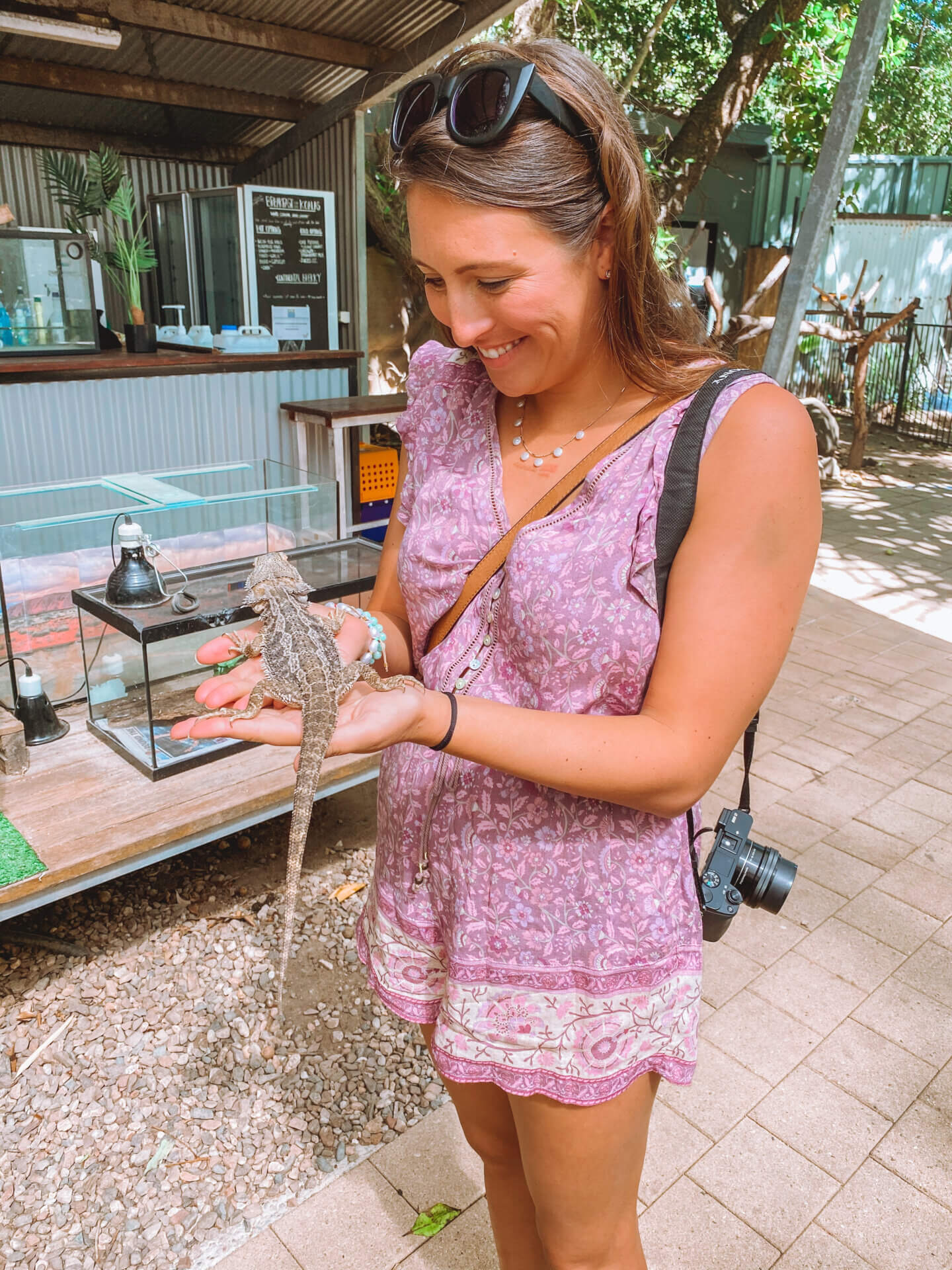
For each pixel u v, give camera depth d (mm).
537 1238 1873
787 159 11852
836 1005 3467
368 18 5719
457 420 1546
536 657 1358
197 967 3592
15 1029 3287
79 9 5082
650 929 1400
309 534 4555
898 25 12875
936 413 15703
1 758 3414
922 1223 2666
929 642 6965
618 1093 1434
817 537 1271
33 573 3840
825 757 5219
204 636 3553
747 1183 2766
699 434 1253
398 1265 2525
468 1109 1726
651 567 1268
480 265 1198
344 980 3561
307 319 6672
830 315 14031
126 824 3152
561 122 1167
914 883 4172
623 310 1322
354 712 1189
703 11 10859
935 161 15297
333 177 6879
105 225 7059
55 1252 2561
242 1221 2650
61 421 5238
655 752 1225
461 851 1456
